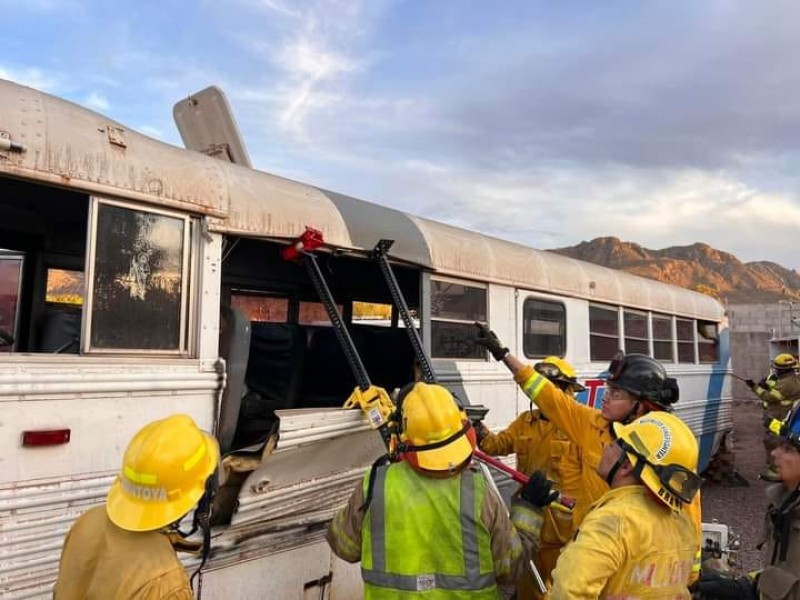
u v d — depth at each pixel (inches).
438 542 82.8
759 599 96.3
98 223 110.0
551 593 75.2
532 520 98.2
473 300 198.2
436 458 84.5
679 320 343.9
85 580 71.7
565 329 242.5
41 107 105.0
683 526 80.8
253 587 130.5
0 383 94.9
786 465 99.7
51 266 171.8
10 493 95.3
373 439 147.7
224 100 196.5
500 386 204.7
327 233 147.0
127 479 71.1
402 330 199.5
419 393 89.5
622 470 81.4
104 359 107.7
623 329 285.3
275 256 192.2
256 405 161.8
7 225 159.9
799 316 965.8
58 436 100.2
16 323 168.2
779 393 317.4
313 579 142.3
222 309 132.0
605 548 74.1
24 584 97.0
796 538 97.8
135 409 110.6
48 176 102.1
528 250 233.9
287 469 129.3
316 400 186.7
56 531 100.3
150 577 67.2
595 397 256.2
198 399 120.4
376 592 82.7
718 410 374.9
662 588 76.9
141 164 115.5
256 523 128.0
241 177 136.5
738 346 922.1
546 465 141.5
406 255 169.3
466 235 203.9
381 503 84.4
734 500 333.4
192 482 72.2
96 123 112.5
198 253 124.3
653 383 108.8
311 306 230.4
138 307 114.4
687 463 77.9
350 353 139.3
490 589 83.3
